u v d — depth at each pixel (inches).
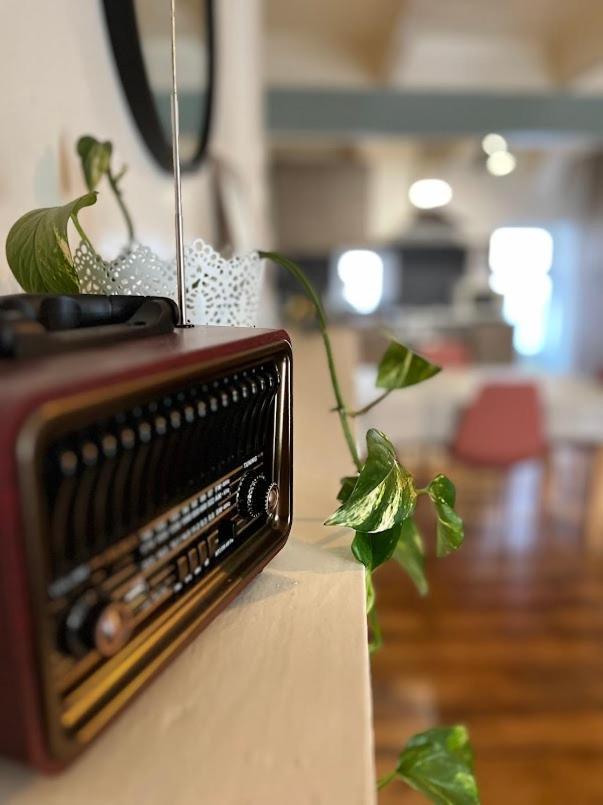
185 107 47.2
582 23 130.3
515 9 124.6
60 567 10.6
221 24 67.7
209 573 15.7
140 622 13.2
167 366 12.4
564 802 52.9
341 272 256.2
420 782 20.7
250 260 25.0
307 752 11.9
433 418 100.0
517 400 95.0
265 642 15.1
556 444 106.1
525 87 146.9
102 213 31.8
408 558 24.9
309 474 27.9
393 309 255.8
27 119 23.7
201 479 15.0
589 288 236.5
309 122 145.0
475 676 68.6
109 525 11.8
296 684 13.7
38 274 18.7
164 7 39.9
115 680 12.2
